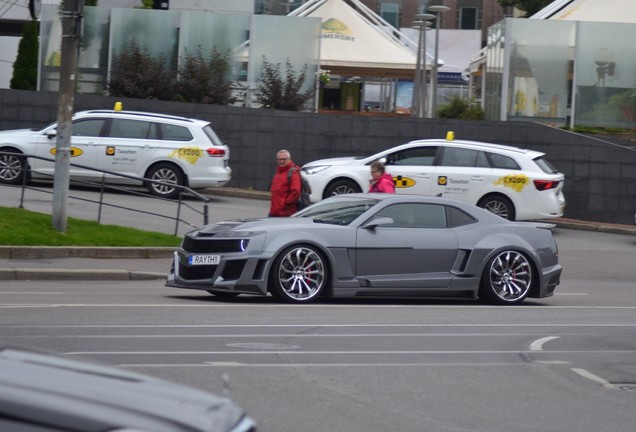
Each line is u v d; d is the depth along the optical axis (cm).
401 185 3547
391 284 2000
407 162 3575
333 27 5147
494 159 3547
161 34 4509
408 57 5144
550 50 4372
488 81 4800
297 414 1085
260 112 4238
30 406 474
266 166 4244
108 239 2636
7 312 1700
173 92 4391
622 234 3853
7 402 475
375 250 1991
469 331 1717
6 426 466
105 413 483
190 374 1245
